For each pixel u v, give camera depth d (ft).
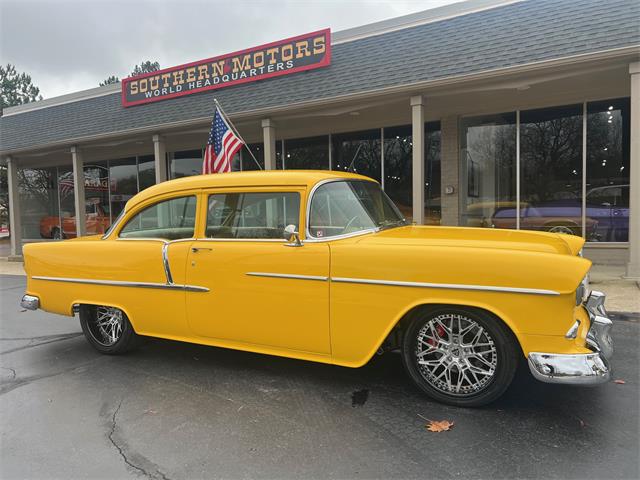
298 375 12.53
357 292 10.65
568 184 30.25
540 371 9.16
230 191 12.47
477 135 32.76
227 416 10.29
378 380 12.01
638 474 7.72
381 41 30.42
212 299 12.40
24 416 10.60
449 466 8.11
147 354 14.80
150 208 13.85
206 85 36.52
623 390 10.94
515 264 9.32
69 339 17.04
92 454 8.93
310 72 31.94
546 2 25.77
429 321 10.40
